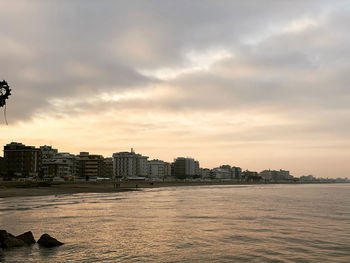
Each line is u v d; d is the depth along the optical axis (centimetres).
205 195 11875
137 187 18700
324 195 12594
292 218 5147
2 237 2886
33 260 2525
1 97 3353
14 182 13562
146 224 4406
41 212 5697
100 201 8438
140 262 2536
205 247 3044
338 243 3234
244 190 17588
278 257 2700
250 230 3962
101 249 2923
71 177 19812
